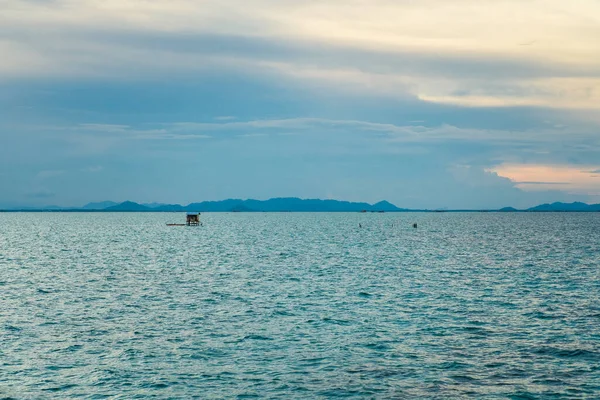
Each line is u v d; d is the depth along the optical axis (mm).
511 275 70000
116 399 28078
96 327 41375
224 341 37906
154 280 65062
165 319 44156
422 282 63812
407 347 36719
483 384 30266
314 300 52312
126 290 57594
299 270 75188
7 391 28938
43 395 28500
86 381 30375
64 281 63656
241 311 47281
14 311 46469
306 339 38500
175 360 33844
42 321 43094
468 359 34281
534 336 39375
